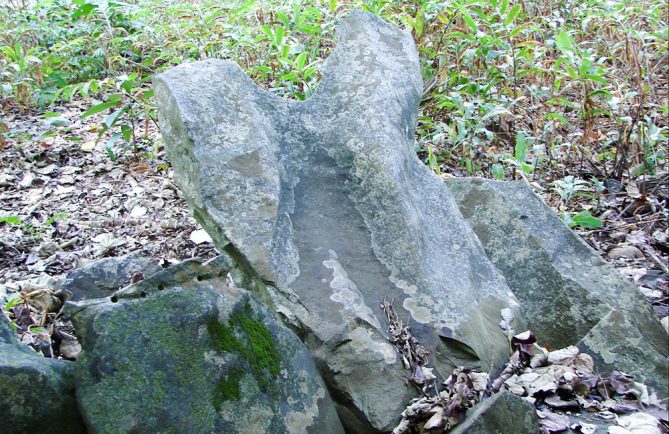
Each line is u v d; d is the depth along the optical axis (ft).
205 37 17.98
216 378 5.59
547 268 9.14
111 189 14.43
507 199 9.71
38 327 8.07
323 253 7.69
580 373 7.61
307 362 6.40
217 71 8.26
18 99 19.10
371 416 6.71
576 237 9.43
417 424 6.51
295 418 5.96
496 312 8.31
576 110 16.11
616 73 17.21
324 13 17.44
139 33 20.07
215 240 7.59
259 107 8.55
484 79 16.34
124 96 16.05
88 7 19.94
